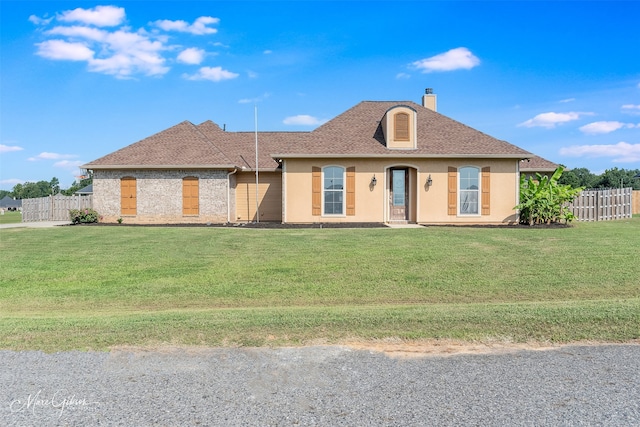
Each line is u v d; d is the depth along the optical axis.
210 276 10.87
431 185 21.59
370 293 9.42
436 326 6.22
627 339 5.80
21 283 10.48
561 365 5.02
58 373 4.86
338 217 21.66
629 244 13.96
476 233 16.77
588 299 8.60
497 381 4.64
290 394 4.37
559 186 21.81
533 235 16.14
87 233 18.11
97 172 23.33
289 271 11.22
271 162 25.80
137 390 4.47
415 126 21.69
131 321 6.64
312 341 5.75
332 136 22.42
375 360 5.17
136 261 12.60
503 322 6.33
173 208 23.14
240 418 3.95
